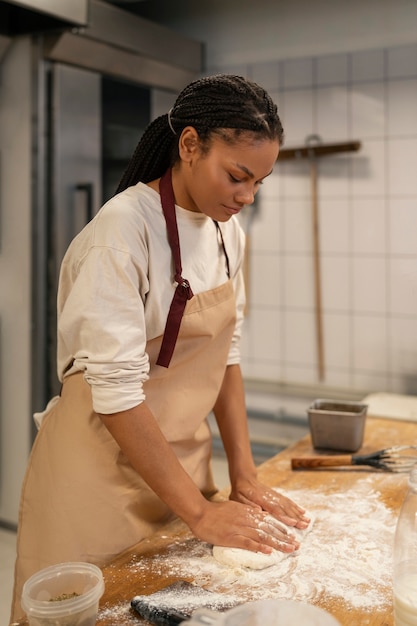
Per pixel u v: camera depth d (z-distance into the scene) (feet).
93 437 4.14
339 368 10.65
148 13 11.68
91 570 3.18
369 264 10.21
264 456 9.87
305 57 10.42
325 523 4.21
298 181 10.66
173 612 2.98
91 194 9.18
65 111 8.76
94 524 4.08
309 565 3.62
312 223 10.59
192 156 3.71
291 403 10.91
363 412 5.64
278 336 11.12
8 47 8.68
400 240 9.95
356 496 4.67
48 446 4.31
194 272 4.25
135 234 3.80
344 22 10.04
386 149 9.93
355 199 10.22
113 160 9.62
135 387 3.73
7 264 9.07
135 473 4.22
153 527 4.31
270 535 3.81
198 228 4.25
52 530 4.16
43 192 8.77
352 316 10.45
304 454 5.64
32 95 8.57
